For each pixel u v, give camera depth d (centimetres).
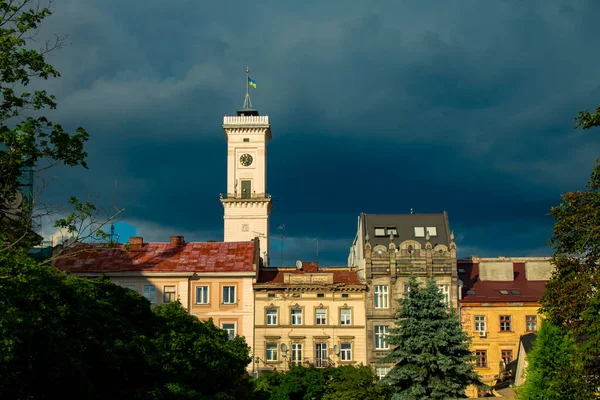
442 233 9856
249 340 9088
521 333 9375
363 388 7550
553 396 6131
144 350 4800
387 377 7512
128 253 9450
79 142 3850
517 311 9450
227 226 13312
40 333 3784
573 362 5000
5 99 3691
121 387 4522
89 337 4319
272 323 9181
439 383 7269
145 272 9119
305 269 9688
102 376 4369
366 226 9931
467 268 10100
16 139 3691
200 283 9200
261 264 10056
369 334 9181
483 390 7431
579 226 4750
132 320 5406
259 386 7912
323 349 9131
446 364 7262
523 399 6488
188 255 9488
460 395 7312
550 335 6284
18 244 3978
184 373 5209
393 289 9350
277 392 7950
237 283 9219
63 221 3903
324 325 9156
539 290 9794
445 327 7431
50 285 4216
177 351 5347
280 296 9219
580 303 4641
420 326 7425
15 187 3912
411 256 9450
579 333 4916
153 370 4831
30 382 3706
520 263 10194
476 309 9444
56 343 3866
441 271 9450
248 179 13462
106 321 4772
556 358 6222
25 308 3925
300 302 9206
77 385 3909
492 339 9362
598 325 4562
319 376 8000
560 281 4834
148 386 4709
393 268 9369
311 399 7975
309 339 9125
